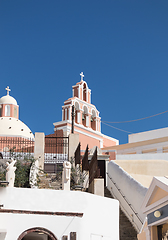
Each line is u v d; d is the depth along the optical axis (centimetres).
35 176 1611
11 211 1156
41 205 1205
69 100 3144
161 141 2788
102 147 3388
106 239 1300
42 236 1433
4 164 1702
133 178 1819
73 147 2061
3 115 3984
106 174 2409
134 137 3341
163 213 947
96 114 3419
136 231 1634
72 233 1187
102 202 1323
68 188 1291
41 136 2050
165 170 2197
